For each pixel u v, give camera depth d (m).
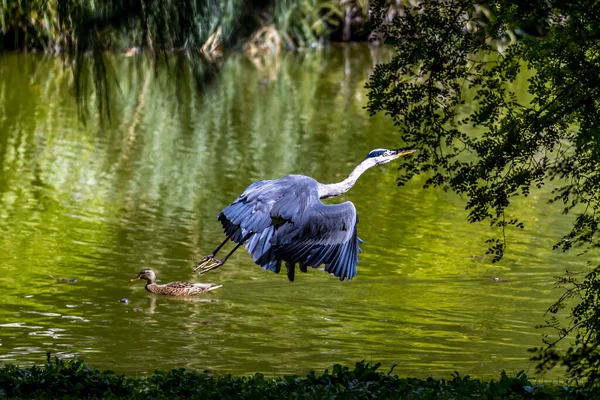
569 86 10.30
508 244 21.62
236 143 31.64
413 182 27.27
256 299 17.69
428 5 10.69
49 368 11.42
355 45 59.78
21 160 28.62
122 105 37.84
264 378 12.94
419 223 23.25
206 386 10.98
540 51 10.37
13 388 10.73
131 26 11.79
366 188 26.48
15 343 14.77
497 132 10.73
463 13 10.95
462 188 10.88
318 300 17.67
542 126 10.34
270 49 54.16
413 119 10.91
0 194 24.78
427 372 13.73
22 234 21.38
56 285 18.02
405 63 10.84
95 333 15.48
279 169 28.19
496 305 17.44
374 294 18.08
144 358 14.20
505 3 10.27
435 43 10.72
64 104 37.62
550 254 20.89
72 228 22.02
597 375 9.66
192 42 11.91
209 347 14.91
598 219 10.58
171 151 30.33
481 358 14.60
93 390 10.84
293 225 9.21
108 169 27.91
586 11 9.95
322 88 43.69
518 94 39.06
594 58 10.63
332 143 31.88
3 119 34.44
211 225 22.72
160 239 21.41
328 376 11.51
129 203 24.39
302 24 55.53
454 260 20.33
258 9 12.06
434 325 16.33
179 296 17.69
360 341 15.40
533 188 26.83
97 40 11.98
